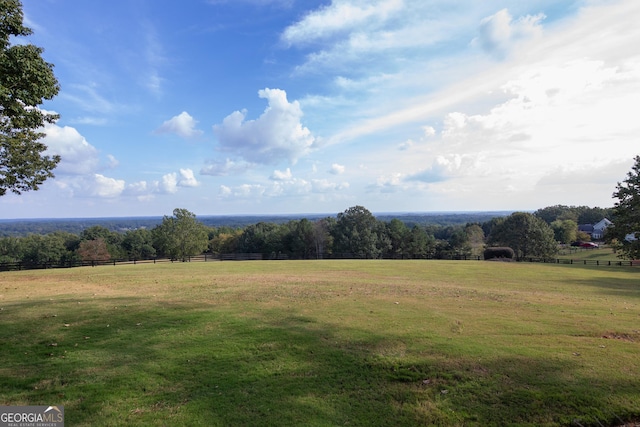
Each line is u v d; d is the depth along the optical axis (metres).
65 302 10.97
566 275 21.70
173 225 59.03
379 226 64.81
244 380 5.27
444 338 7.05
